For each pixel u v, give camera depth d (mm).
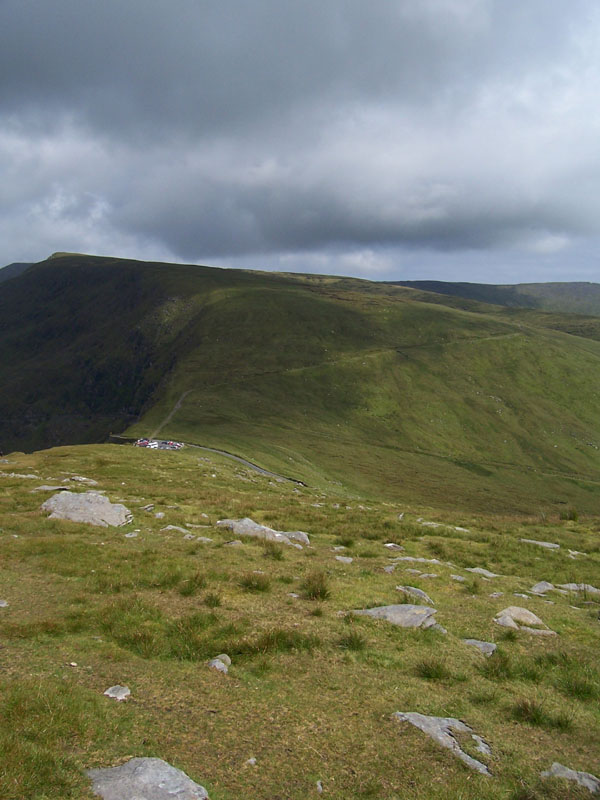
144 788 6508
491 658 11391
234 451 137250
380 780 7320
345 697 9531
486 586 17875
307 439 189375
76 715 7949
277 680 9977
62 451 74625
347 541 23359
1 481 33594
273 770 7355
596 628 14156
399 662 11062
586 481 183000
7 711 7855
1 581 14539
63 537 19750
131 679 9555
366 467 167750
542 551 25688
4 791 6148
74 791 6391
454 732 8609
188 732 8055
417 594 15664
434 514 39031
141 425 189000
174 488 41875
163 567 16391
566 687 10508
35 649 10367
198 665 10359
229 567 17250
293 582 16078
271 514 30062
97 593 13953
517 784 7449
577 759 8211
